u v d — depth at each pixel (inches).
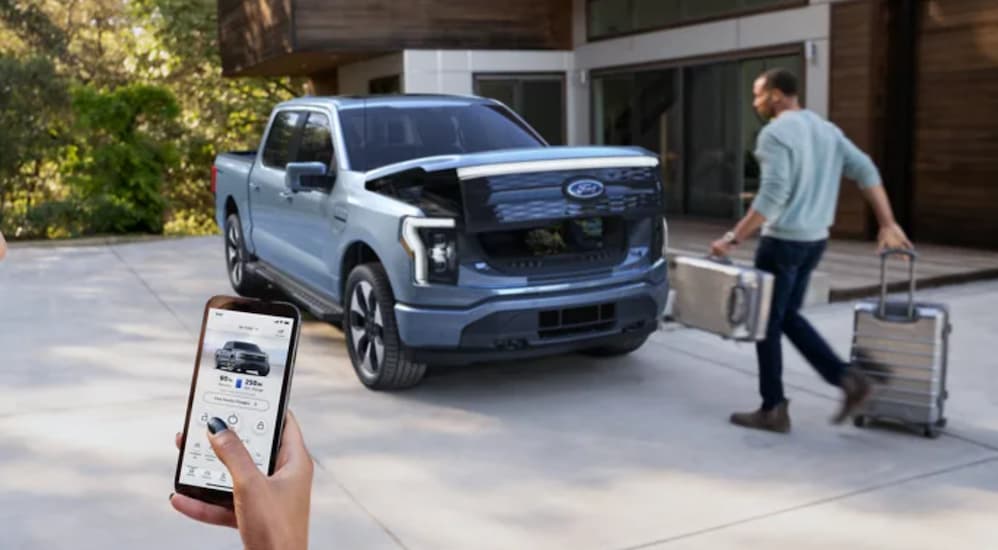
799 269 196.2
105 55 1182.9
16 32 1075.9
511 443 195.2
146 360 266.4
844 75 451.2
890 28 438.3
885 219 196.4
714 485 171.5
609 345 255.1
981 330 282.8
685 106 562.9
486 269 212.5
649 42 578.6
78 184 601.3
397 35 609.6
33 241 547.8
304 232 270.8
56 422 211.0
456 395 229.9
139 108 601.6
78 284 392.2
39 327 309.1
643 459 185.2
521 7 636.1
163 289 378.6
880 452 186.7
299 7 592.4
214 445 35.0
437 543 149.5
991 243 411.2
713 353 267.6
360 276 230.5
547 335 219.5
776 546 146.5
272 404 46.8
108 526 156.6
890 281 338.3
